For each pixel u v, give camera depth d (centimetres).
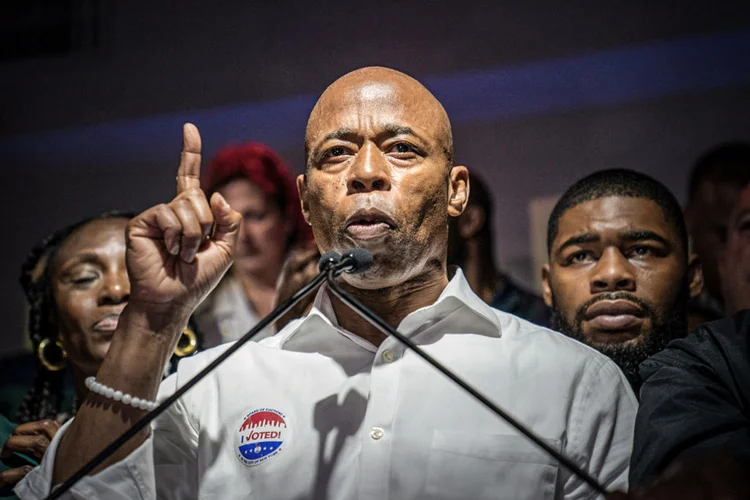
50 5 398
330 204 201
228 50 382
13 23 401
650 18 353
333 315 211
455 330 209
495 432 195
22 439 238
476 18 365
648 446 182
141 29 391
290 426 200
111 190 390
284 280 269
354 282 201
